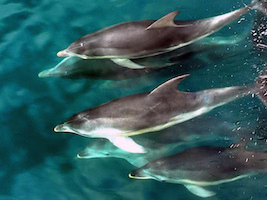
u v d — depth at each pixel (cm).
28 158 895
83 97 974
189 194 814
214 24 970
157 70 977
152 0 1140
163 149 857
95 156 883
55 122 942
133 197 823
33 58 1052
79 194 837
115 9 1135
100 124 854
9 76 1022
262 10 975
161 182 834
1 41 1088
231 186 801
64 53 991
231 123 870
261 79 901
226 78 940
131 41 945
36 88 998
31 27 1115
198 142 859
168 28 945
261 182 801
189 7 1098
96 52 971
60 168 876
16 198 839
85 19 1121
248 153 801
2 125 945
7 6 1170
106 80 985
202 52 979
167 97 850
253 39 980
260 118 866
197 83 948
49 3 1168
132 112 841
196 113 867
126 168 860
